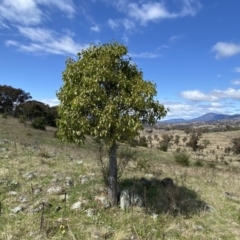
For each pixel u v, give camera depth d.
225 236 7.26
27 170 10.69
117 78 7.50
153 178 11.79
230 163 52.56
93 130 7.29
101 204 7.76
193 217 8.24
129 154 13.00
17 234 5.91
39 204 7.42
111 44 8.30
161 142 81.50
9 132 30.83
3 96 77.19
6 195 7.94
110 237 6.30
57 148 21.56
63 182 9.48
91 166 12.76
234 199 10.80
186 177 13.77
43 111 57.56
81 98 7.15
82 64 7.89
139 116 7.49
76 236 6.14
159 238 6.61
